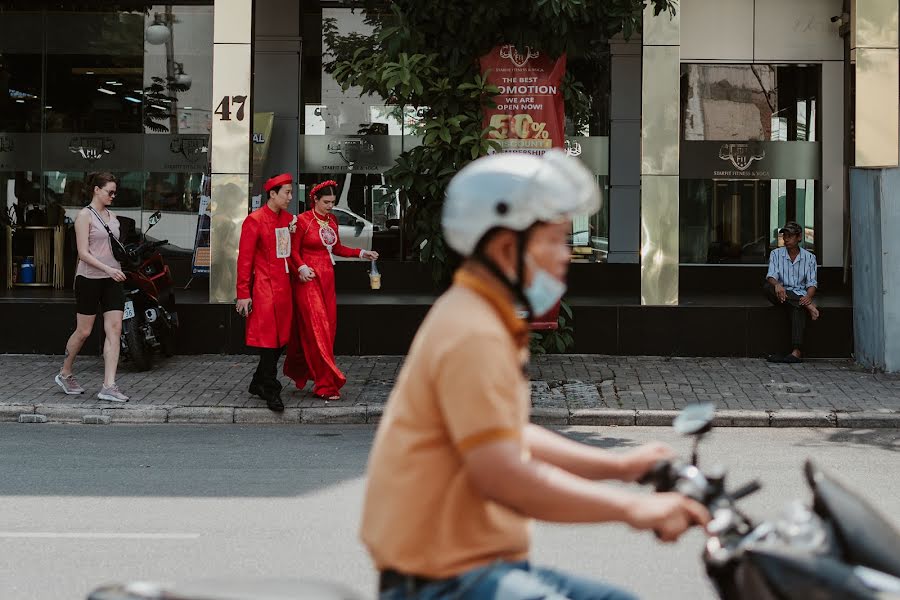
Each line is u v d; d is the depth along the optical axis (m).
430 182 14.28
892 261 15.29
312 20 22.12
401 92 13.85
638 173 22.11
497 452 2.74
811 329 16.47
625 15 13.80
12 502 8.81
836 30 21.98
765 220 22.36
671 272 16.66
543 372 15.40
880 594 2.63
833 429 12.64
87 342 16.27
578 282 21.92
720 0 22.03
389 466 2.90
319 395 13.40
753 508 8.52
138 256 14.91
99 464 10.38
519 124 14.70
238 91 16.72
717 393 14.02
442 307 2.92
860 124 16.23
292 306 13.09
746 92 22.20
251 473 10.03
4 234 21.89
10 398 13.35
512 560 2.96
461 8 13.86
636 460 3.22
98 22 22.31
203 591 2.85
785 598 2.63
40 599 6.36
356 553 7.35
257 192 22.03
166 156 22.31
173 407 13.02
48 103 22.31
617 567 7.04
